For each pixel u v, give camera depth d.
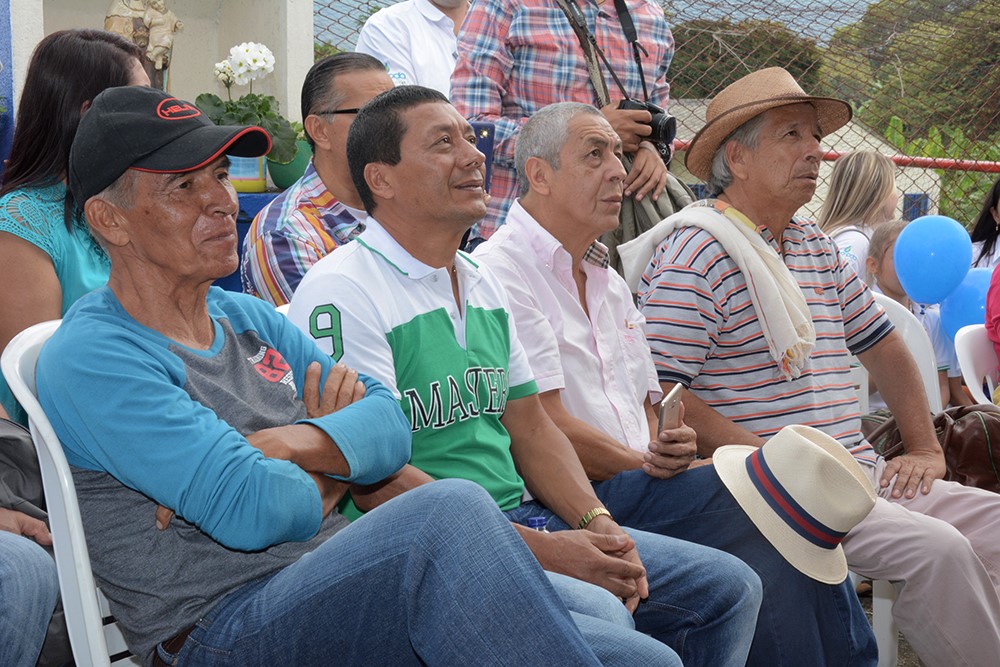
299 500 1.82
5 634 1.83
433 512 1.72
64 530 1.79
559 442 2.59
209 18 5.41
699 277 3.04
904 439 3.41
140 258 1.92
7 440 2.13
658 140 3.58
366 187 2.43
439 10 4.80
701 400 3.05
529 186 2.88
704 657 2.34
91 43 2.66
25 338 1.96
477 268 2.57
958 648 2.78
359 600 1.74
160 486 1.77
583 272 2.95
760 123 3.17
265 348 2.11
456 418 2.39
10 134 4.14
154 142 1.87
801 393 3.11
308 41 5.15
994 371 4.19
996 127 6.67
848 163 5.28
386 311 2.35
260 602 1.82
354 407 2.04
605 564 2.25
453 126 2.39
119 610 1.89
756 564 2.57
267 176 4.57
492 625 1.65
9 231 2.55
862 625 2.68
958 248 4.66
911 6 6.38
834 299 3.37
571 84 3.68
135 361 1.83
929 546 2.78
